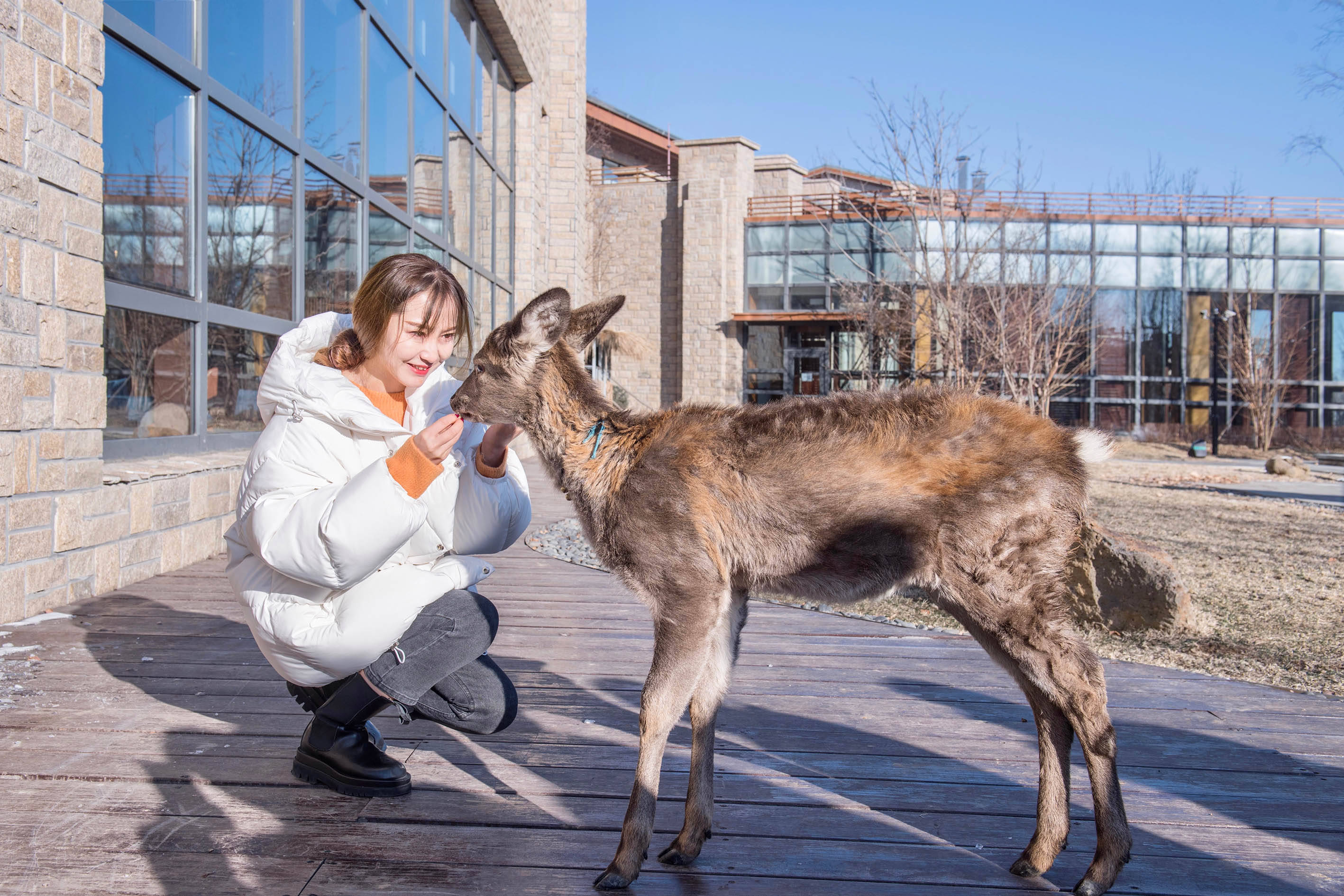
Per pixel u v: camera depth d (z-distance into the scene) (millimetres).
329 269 8414
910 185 20266
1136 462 21328
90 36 5160
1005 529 2529
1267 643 5027
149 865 2475
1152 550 5379
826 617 5641
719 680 2693
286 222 7633
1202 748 3521
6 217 4590
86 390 5211
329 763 2930
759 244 28562
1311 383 27250
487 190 14047
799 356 28219
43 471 4910
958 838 2768
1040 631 2496
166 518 6062
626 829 2449
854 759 3350
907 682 4273
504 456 2945
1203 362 27250
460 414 3023
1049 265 21859
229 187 6820
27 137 4707
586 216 29828
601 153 33906
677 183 29641
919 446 2625
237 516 2814
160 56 5906
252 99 7109
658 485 2676
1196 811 2982
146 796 2881
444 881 2432
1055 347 21922
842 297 26203
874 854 2658
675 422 2836
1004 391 19344
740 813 2908
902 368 24609
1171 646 4984
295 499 2654
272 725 3465
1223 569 7262
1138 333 26906
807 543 2676
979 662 4621
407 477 2490
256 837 2645
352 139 8820
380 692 2783
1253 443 26438
